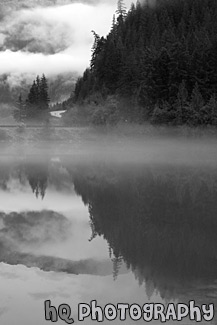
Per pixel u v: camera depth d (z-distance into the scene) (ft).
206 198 103.96
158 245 62.28
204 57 331.16
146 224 76.23
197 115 290.56
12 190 126.62
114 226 75.56
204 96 323.57
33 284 48.01
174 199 103.09
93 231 72.23
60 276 50.47
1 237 68.85
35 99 408.46
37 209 94.27
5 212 91.09
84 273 51.31
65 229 74.23
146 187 126.21
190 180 143.02
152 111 311.68
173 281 47.14
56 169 188.14
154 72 326.24
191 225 74.33
